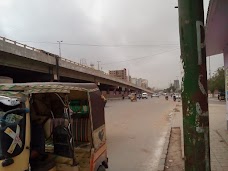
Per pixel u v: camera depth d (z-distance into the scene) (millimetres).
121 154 10500
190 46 2521
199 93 2510
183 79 2570
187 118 2543
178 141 12289
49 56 37156
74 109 6289
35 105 4793
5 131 3199
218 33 9945
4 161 3162
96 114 5844
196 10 2518
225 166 7316
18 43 30266
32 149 4258
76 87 5129
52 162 4543
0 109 3443
